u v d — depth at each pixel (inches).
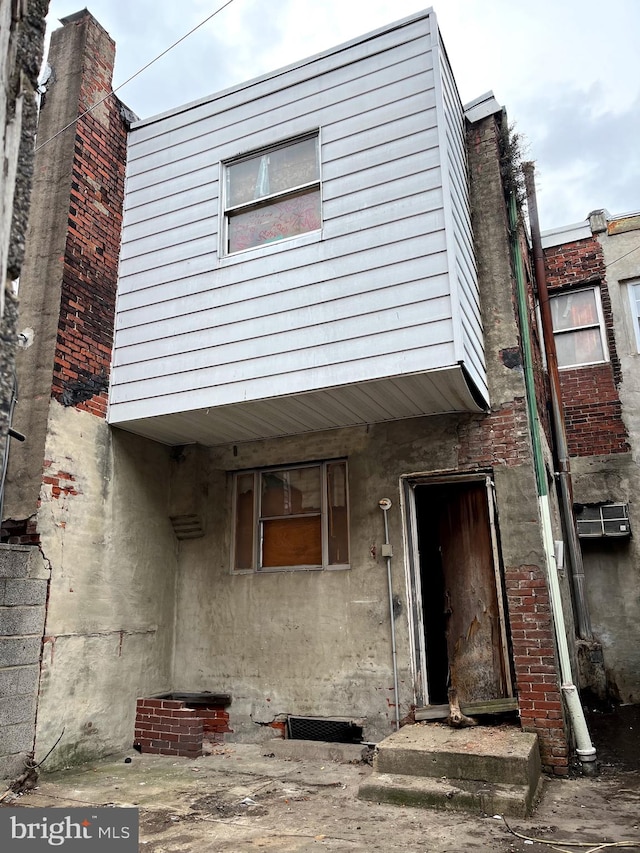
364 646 259.1
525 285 305.9
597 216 399.5
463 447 258.2
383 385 225.1
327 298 234.4
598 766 227.6
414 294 219.6
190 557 305.9
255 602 285.9
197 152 281.9
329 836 161.5
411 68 240.8
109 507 266.2
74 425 252.4
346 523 278.4
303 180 257.8
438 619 267.0
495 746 200.5
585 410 377.4
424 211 224.7
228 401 244.2
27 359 251.6
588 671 330.6
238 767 233.0
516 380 255.9
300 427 280.8
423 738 213.5
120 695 259.4
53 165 272.7
